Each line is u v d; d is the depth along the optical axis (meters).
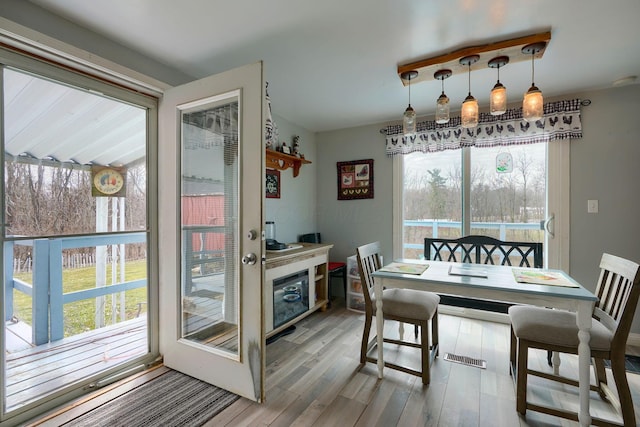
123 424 1.59
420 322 1.99
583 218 2.74
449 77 2.42
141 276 3.15
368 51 2.05
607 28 1.77
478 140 3.09
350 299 3.46
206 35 1.85
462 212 3.30
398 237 3.58
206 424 1.59
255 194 1.74
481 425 1.59
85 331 2.85
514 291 1.67
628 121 2.59
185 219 2.08
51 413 1.67
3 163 1.58
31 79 1.72
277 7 1.60
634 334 2.56
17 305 2.51
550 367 2.17
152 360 2.21
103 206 2.10
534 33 1.83
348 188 3.87
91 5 1.56
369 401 1.79
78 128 1.96
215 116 1.93
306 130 3.93
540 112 1.79
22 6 1.50
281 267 2.70
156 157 2.20
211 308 1.99
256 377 1.77
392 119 3.58
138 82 1.98
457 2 1.56
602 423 1.50
